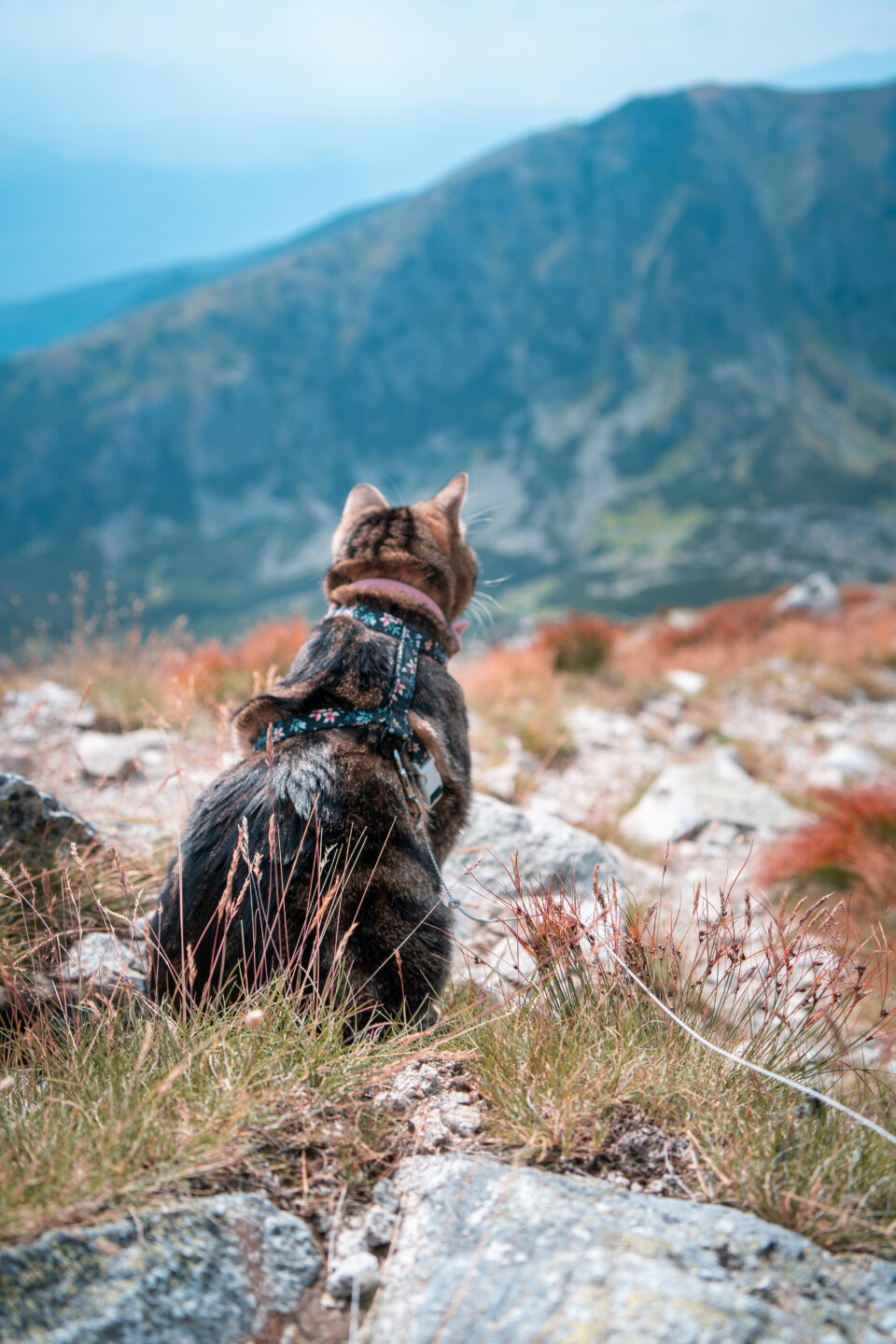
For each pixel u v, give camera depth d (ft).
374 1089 6.46
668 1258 4.62
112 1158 5.14
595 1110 6.11
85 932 9.25
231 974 7.20
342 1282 4.74
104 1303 4.21
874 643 44.45
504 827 13.32
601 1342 4.05
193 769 15.38
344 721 7.93
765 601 64.54
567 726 26.09
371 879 7.24
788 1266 4.68
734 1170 5.63
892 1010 8.27
